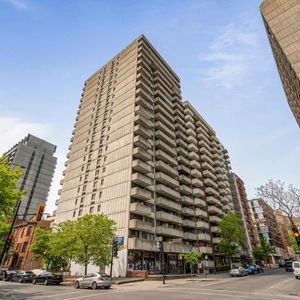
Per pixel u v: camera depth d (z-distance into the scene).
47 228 48.22
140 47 56.66
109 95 55.22
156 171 46.44
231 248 51.19
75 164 51.53
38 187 130.50
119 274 31.62
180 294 14.94
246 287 19.59
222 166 79.12
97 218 29.94
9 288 20.59
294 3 45.59
